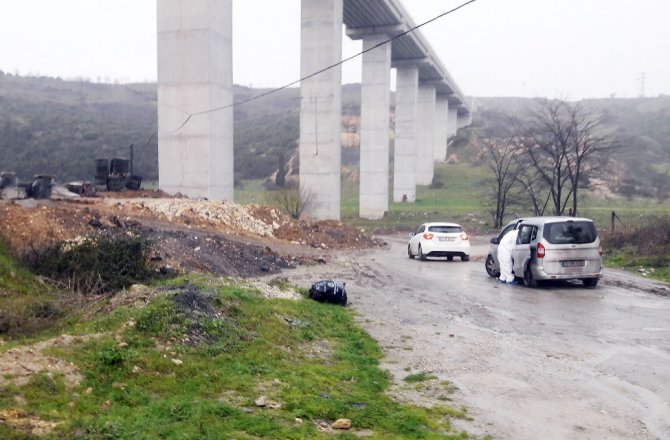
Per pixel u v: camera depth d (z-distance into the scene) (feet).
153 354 18.92
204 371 18.67
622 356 24.39
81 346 18.66
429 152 242.17
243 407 16.22
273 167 289.53
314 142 130.82
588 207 161.27
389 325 30.68
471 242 111.75
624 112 384.27
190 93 92.73
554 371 22.21
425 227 70.79
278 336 24.40
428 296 40.81
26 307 29.09
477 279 50.57
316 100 130.31
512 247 47.50
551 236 43.57
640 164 228.02
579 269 43.37
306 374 19.94
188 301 24.21
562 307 36.14
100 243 39.91
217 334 22.15
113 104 361.30
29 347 18.25
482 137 305.12
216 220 74.64
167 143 94.07
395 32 164.04
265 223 82.33
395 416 16.65
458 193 223.92
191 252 49.26
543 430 16.31
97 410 14.94
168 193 94.12
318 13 128.88
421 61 201.36
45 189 72.69
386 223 159.22
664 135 303.68
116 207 69.10
